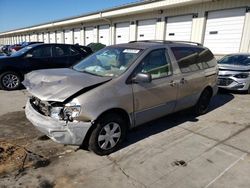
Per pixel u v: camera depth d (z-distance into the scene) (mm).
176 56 4465
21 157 3357
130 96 3549
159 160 3398
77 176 2977
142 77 3512
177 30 15289
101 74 3781
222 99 7152
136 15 18281
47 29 37000
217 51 13227
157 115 4164
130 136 4191
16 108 5633
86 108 3090
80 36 27312
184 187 2816
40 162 3252
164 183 2883
